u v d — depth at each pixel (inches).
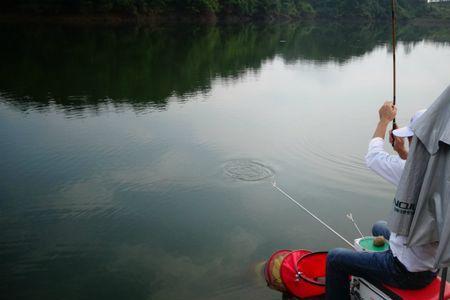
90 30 1157.1
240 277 161.9
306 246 181.6
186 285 157.3
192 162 271.7
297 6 2524.6
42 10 1256.2
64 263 169.6
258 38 1237.7
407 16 2469.2
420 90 509.4
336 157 285.6
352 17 2591.0
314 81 570.6
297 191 234.2
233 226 197.6
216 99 453.1
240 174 255.1
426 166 93.0
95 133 325.7
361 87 529.7
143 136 321.4
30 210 208.1
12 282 157.3
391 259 108.4
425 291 110.6
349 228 196.5
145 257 173.9
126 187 234.5
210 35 1235.9
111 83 518.9
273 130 343.0
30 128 334.6
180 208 213.2
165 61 708.7
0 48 751.1
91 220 200.8
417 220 95.0
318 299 144.3
